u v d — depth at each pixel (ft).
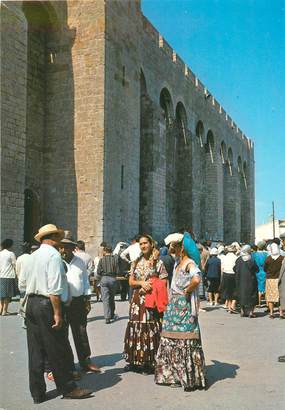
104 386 22.00
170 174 123.54
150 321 24.27
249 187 205.87
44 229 21.31
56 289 20.10
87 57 75.61
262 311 50.44
